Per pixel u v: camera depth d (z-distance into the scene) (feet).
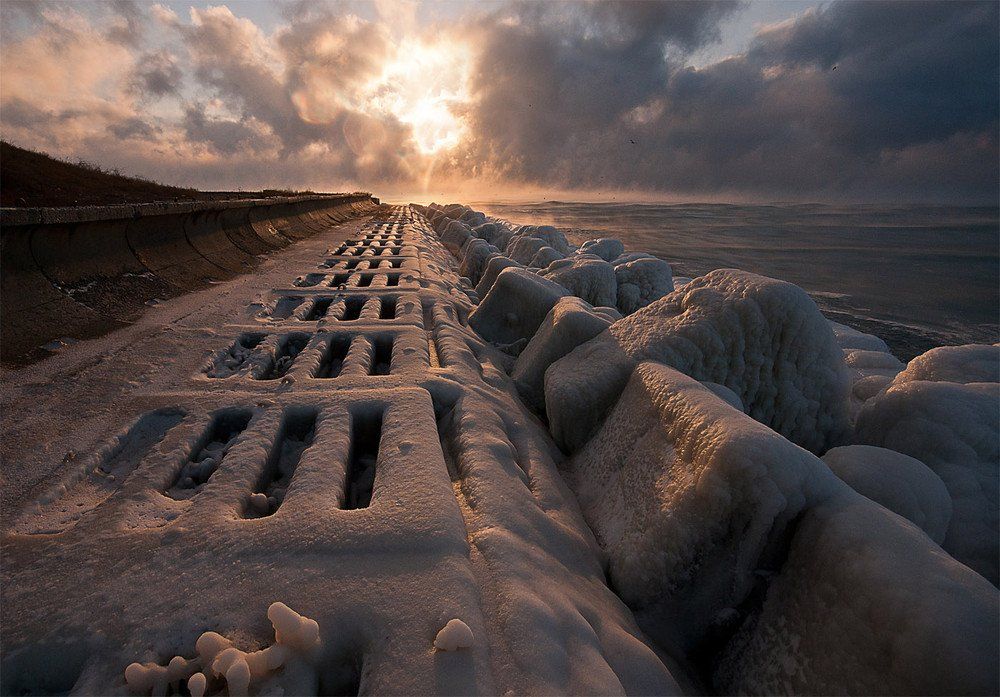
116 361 13.16
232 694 4.25
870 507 5.65
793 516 6.03
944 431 9.39
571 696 4.62
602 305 23.66
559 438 11.73
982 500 8.38
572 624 5.53
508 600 5.56
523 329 19.10
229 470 7.98
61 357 13.30
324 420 9.73
